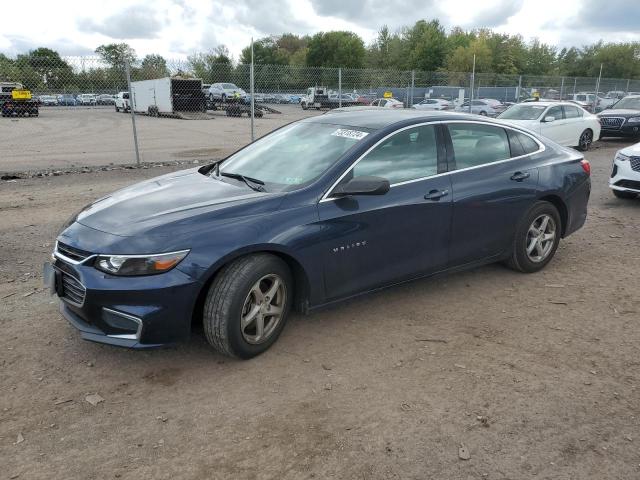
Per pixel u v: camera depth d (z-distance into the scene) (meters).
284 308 3.64
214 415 2.97
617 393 3.20
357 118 4.45
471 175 4.48
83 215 3.67
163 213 3.43
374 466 2.58
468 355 3.63
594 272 5.26
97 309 3.18
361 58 86.81
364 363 3.52
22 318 4.13
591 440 2.78
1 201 8.27
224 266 3.35
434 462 2.61
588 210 8.02
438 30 84.44
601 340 3.86
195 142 18.38
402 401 3.10
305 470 2.55
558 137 14.52
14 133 22.30
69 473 2.53
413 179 4.14
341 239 3.72
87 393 3.18
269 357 3.58
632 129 16.59
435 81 21.84
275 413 2.99
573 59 93.75
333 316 4.21
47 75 16.48
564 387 3.25
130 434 2.81
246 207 3.48
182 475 2.52
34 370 3.41
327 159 3.92
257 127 24.53
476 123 4.69
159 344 3.21
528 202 4.85
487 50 72.38
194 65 18.83
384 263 4.01
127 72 12.05
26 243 6.05
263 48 89.25
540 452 2.68
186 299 3.19
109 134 21.78
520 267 5.05
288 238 3.46
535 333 3.96
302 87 19.38
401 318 4.20
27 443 2.74
